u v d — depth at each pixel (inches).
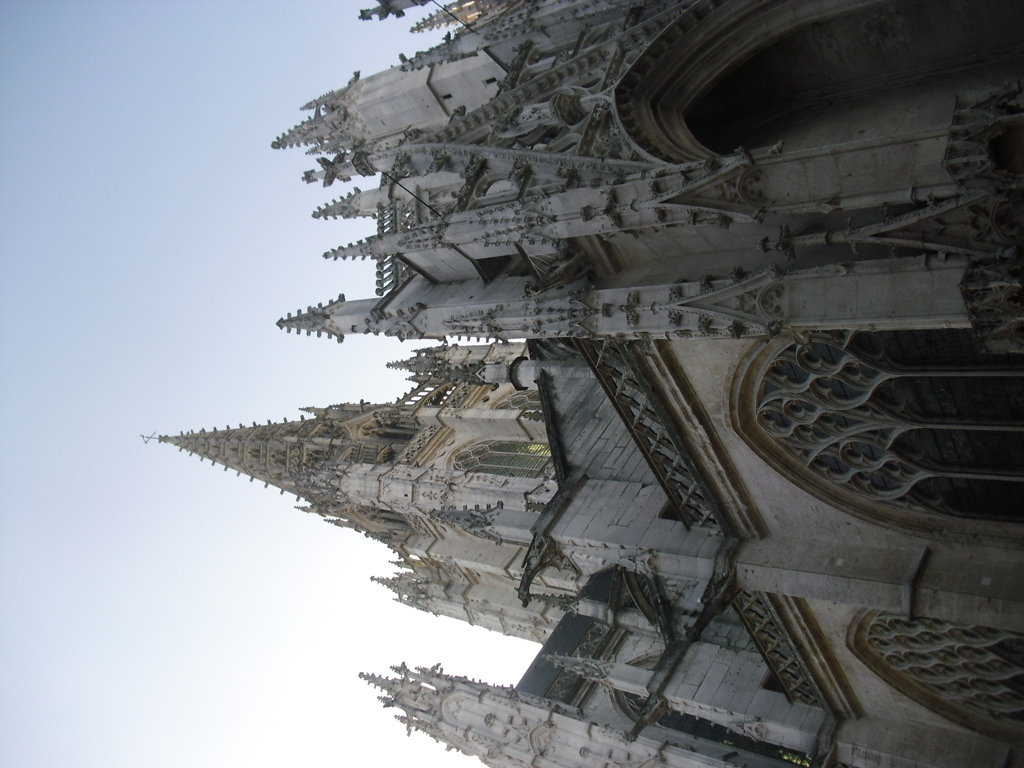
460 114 943.0
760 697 1037.8
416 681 1727.4
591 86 801.6
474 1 1214.9
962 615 682.8
